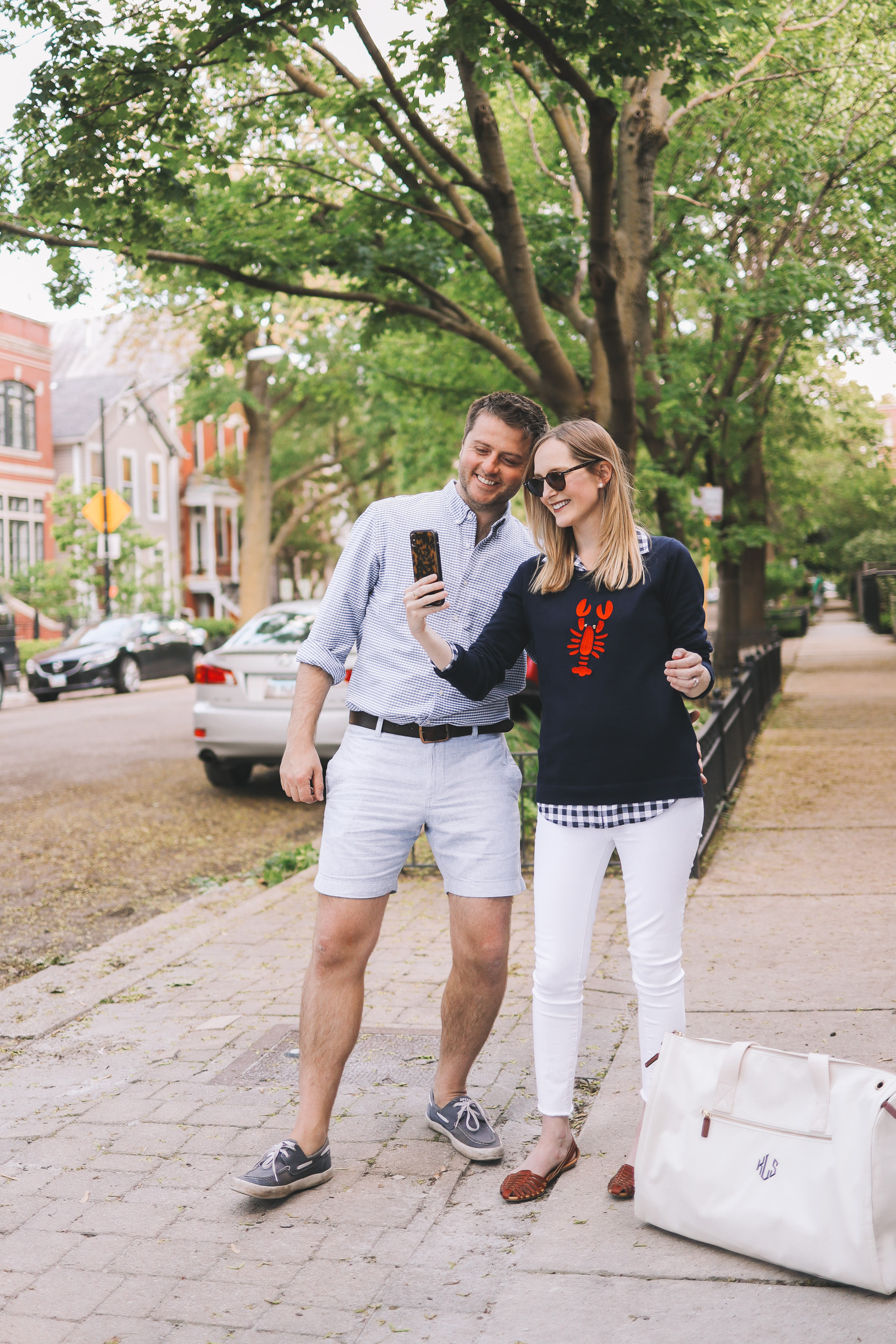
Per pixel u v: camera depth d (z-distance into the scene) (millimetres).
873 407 22828
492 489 3221
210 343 12977
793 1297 2514
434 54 8164
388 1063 4012
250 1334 2520
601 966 4914
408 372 15109
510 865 3326
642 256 10914
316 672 3320
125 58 7367
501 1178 3195
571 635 2994
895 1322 2395
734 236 14188
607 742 2959
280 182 10945
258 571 35656
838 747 11547
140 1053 4289
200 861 8109
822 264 13383
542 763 3070
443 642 3033
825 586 77000
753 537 16266
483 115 9180
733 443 17109
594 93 8398
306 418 37719
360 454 39000
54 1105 3842
